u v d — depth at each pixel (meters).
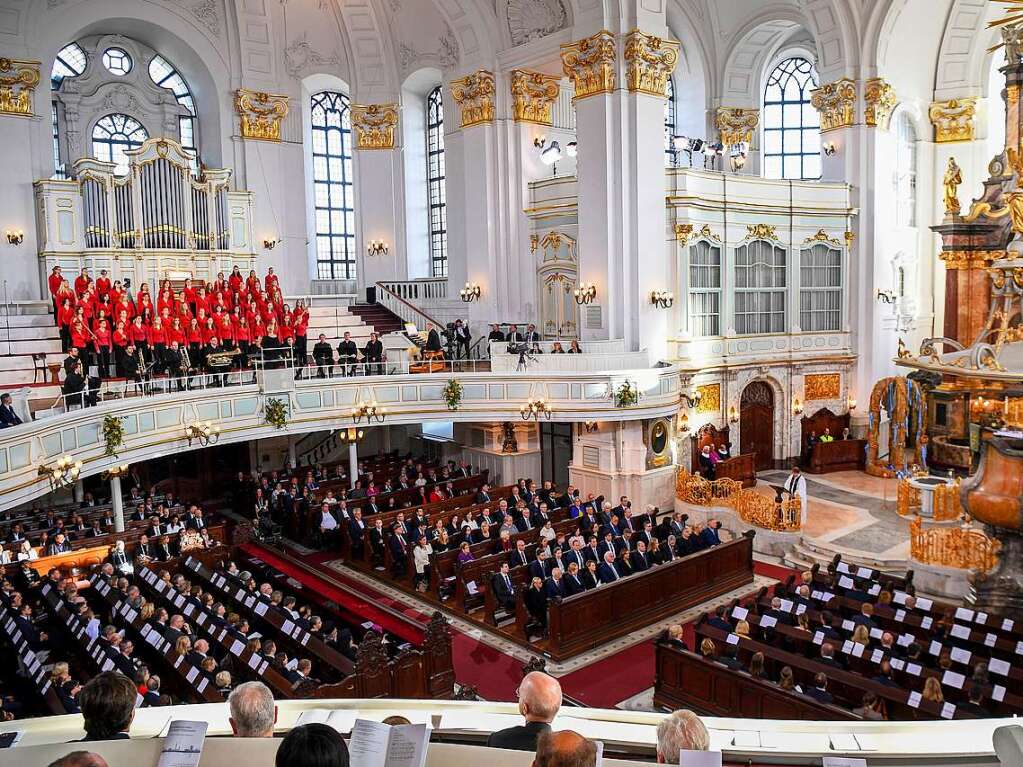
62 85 29.64
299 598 18.77
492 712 4.77
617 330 26.42
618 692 15.44
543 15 27.41
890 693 12.07
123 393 19.84
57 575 18.17
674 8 33.38
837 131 31.42
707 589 19.80
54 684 12.36
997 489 16.42
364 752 3.43
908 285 32.75
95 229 27.55
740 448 30.66
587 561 18.75
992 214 27.03
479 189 29.77
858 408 31.95
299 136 33.19
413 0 31.77
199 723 3.61
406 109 34.47
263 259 32.31
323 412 24.30
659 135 26.19
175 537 20.84
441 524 21.12
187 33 30.53
